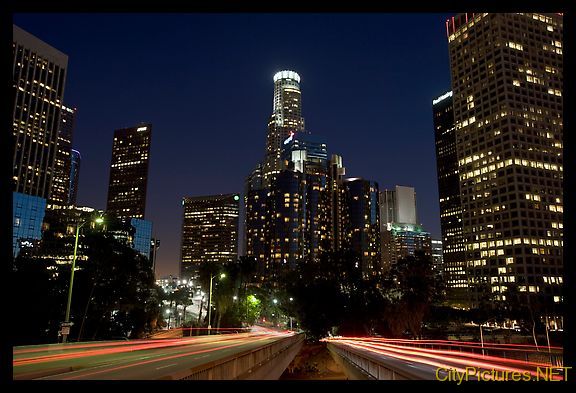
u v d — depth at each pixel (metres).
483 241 184.12
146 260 68.44
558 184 179.75
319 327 99.31
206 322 114.44
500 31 186.50
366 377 23.75
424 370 19.89
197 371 13.05
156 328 136.75
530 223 170.88
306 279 122.06
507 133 178.25
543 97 187.00
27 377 16.44
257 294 174.38
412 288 84.06
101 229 63.12
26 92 192.62
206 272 104.69
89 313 61.94
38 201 156.62
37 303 52.56
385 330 99.88
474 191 190.88
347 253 112.50
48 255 68.25
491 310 129.38
